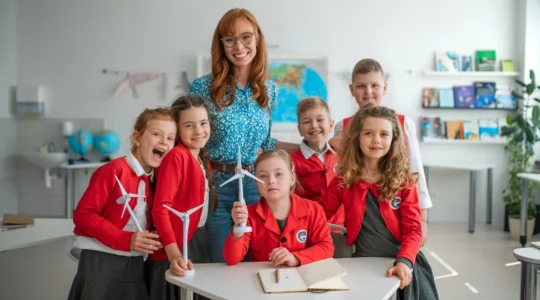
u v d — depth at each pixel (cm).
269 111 226
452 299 311
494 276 359
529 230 482
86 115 571
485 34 557
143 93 567
